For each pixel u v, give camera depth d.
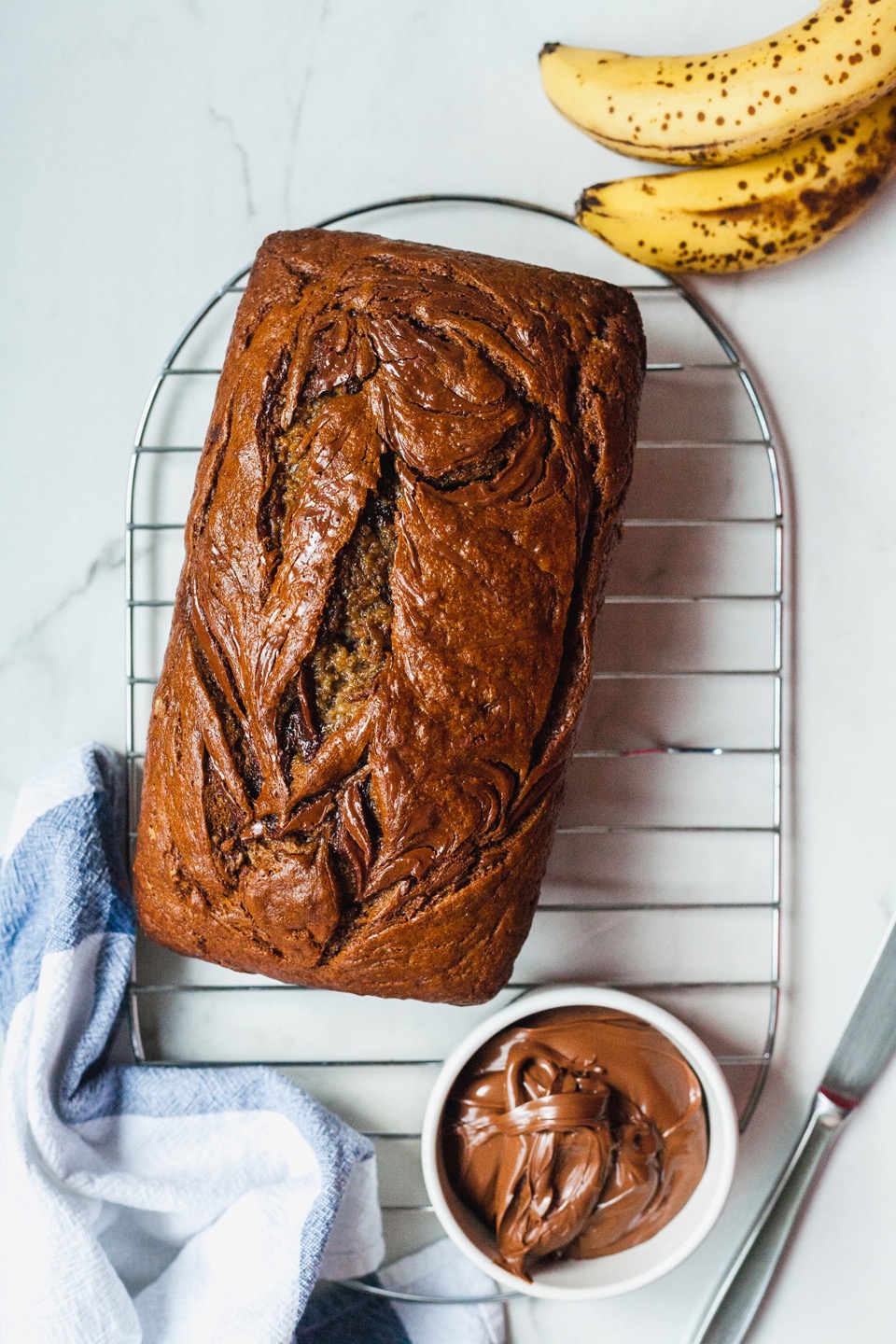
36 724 0.67
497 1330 0.67
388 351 0.57
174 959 0.67
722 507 0.67
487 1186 0.63
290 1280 0.62
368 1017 0.67
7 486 0.66
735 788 0.67
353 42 0.66
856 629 0.67
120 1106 0.64
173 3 0.66
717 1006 0.67
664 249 0.64
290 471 0.57
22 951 0.64
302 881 0.56
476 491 0.56
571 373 0.58
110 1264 0.63
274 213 0.66
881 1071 0.67
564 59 0.64
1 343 0.66
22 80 0.66
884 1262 0.68
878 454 0.67
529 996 0.63
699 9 0.66
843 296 0.67
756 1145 0.68
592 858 0.67
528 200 0.66
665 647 0.67
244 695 0.56
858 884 0.68
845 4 0.60
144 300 0.66
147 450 0.66
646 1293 0.68
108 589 0.66
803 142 0.63
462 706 0.56
